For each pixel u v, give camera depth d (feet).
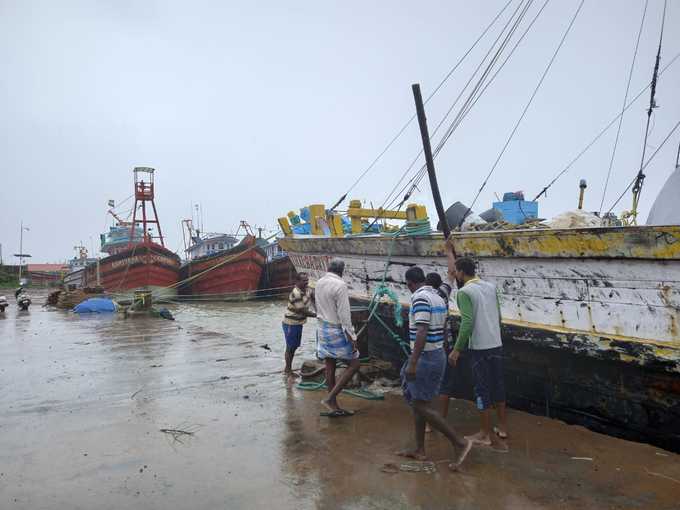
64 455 14.17
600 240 15.75
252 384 22.53
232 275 98.63
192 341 34.99
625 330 15.64
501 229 21.01
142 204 108.27
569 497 11.59
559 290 17.37
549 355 17.94
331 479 12.55
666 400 14.96
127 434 15.93
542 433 16.20
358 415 17.98
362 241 25.52
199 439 15.48
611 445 15.06
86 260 167.02
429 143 17.76
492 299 15.24
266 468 13.25
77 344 33.76
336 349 18.29
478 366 15.08
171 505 11.22
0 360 28.12
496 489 11.98
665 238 14.33
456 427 16.98
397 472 12.96
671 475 12.84
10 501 11.37
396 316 21.62
